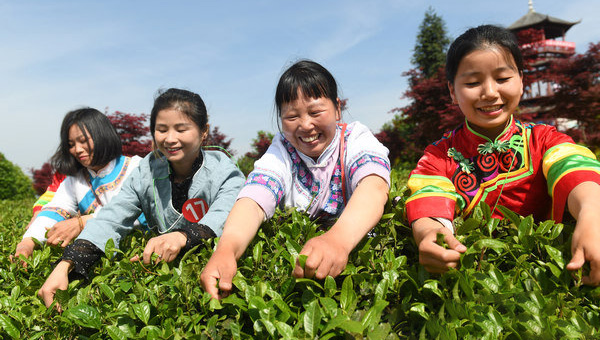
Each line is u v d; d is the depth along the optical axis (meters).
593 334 1.00
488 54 1.62
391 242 1.55
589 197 1.31
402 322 1.15
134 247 1.94
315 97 1.75
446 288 1.20
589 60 16.02
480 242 1.26
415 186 1.68
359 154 1.77
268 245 1.62
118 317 1.30
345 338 1.05
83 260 1.72
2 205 6.55
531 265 1.26
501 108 1.68
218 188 2.17
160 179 2.26
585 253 1.16
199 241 1.68
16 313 1.39
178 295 1.30
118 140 2.73
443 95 19.17
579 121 17.05
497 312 1.07
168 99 2.18
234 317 1.24
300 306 1.23
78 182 2.75
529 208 1.77
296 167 1.95
